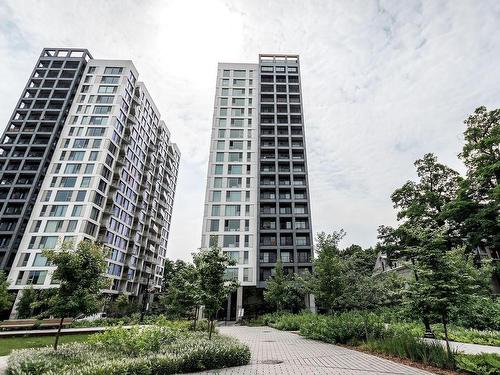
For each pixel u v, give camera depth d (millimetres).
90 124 53219
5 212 45469
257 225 45312
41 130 52656
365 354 10594
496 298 18125
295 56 63562
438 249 8766
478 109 30453
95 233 47156
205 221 46000
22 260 41406
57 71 58375
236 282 13445
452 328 15727
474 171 28828
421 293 8617
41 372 6688
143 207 64688
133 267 59406
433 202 33281
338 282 15602
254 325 32344
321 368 8469
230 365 9000
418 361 8805
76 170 48938
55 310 9586
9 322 19922
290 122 54750
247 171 50281
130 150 59844
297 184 49344
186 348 9102
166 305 26625
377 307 14734
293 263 42812
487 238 27469
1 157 49000
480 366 7070
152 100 72312
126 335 9523
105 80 58500
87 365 7055
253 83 59562
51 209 45375
